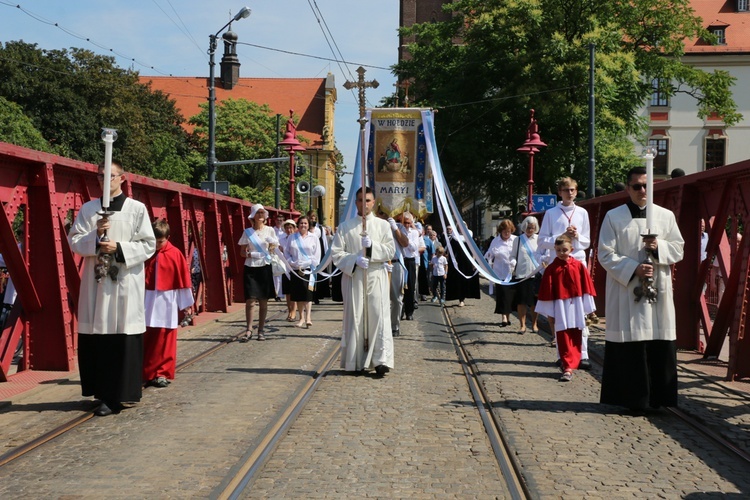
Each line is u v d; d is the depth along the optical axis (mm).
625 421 7418
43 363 9281
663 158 53000
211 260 17469
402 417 7508
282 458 6102
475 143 37281
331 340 13234
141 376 7770
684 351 11812
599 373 10203
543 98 34344
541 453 6258
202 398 8305
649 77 39000
